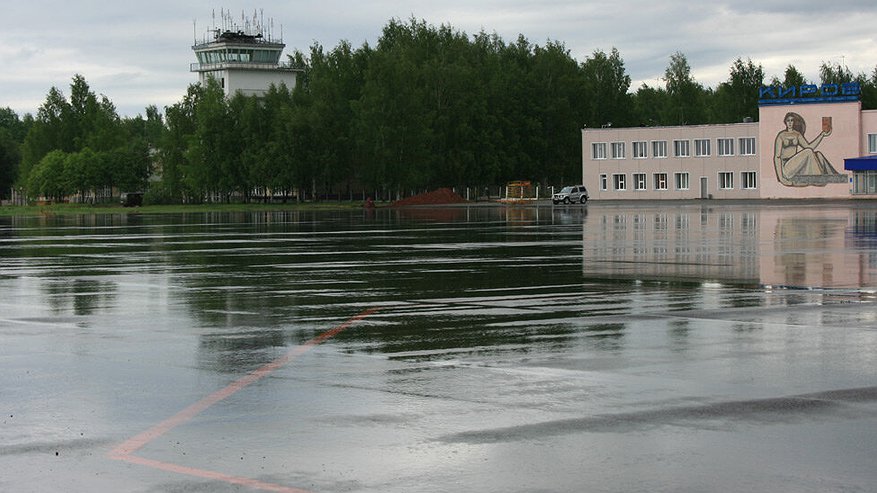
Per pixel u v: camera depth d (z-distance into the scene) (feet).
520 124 475.72
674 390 34.96
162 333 50.16
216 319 55.62
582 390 35.14
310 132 403.95
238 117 419.54
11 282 79.36
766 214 216.13
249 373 38.91
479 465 26.03
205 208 373.20
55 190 467.93
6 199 619.67
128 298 67.05
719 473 25.13
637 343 45.47
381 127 407.44
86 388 36.11
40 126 517.14
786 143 347.56
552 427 29.89
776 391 34.68
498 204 395.34
